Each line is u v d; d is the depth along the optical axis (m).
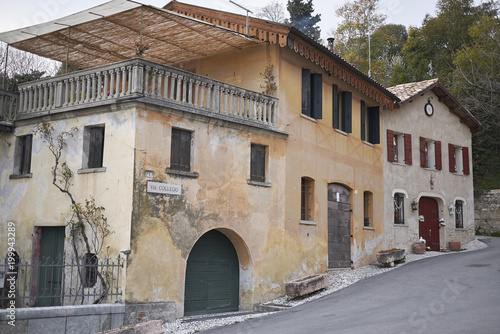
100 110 13.23
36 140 14.78
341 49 47.59
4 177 15.44
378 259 20.23
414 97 25.09
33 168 14.71
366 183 22.00
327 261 18.77
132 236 12.12
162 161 12.99
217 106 14.62
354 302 13.38
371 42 48.47
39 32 15.37
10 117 15.66
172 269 12.92
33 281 14.26
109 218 12.62
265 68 16.88
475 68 34.34
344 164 20.34
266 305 14.81
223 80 17.81
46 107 14.68
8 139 15.55
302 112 17.89
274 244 16.06
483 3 43.28
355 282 17.06
